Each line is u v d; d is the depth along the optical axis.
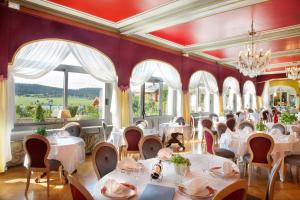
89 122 6.70
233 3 4.31
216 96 11.74
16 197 3.58
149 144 3.43
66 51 5.72
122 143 5.52
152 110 8.81
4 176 4.48
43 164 3.64
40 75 5.30
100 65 6.27
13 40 4.57
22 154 5.22
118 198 1.67
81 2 4.66
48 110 5.99
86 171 4.91
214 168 2.36
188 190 1.74
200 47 8.20
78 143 4.23
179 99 8.96
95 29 5.91
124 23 5.85
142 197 1.69
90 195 1.55
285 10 4.88
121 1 4.57
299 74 11.53
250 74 5.96
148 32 6.33
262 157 4.06
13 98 4.82
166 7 4.82
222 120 8.77
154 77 8.84
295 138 4.68
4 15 4.46
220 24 5.82
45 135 4.28
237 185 1.46
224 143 5.06
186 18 5.08
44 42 5.34
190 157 2.93
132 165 2.37
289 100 17.00
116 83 6.53
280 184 4.32
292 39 7.34
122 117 6.64
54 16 5.13
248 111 11.98
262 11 4.95
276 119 7.00
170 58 8.35
